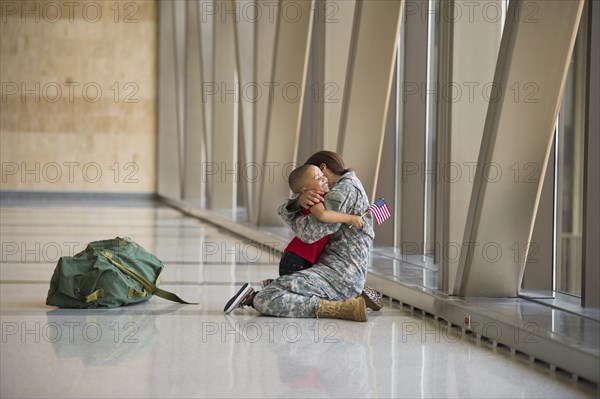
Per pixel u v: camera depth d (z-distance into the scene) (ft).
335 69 57.62
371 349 31.27
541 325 29.94
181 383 25.86
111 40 146.72
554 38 33.42
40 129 146.10
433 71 55.06
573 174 40.60
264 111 74.54
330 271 37.93
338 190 37.09
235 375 26.96
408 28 55.67
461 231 38.19
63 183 146.51
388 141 60.44
